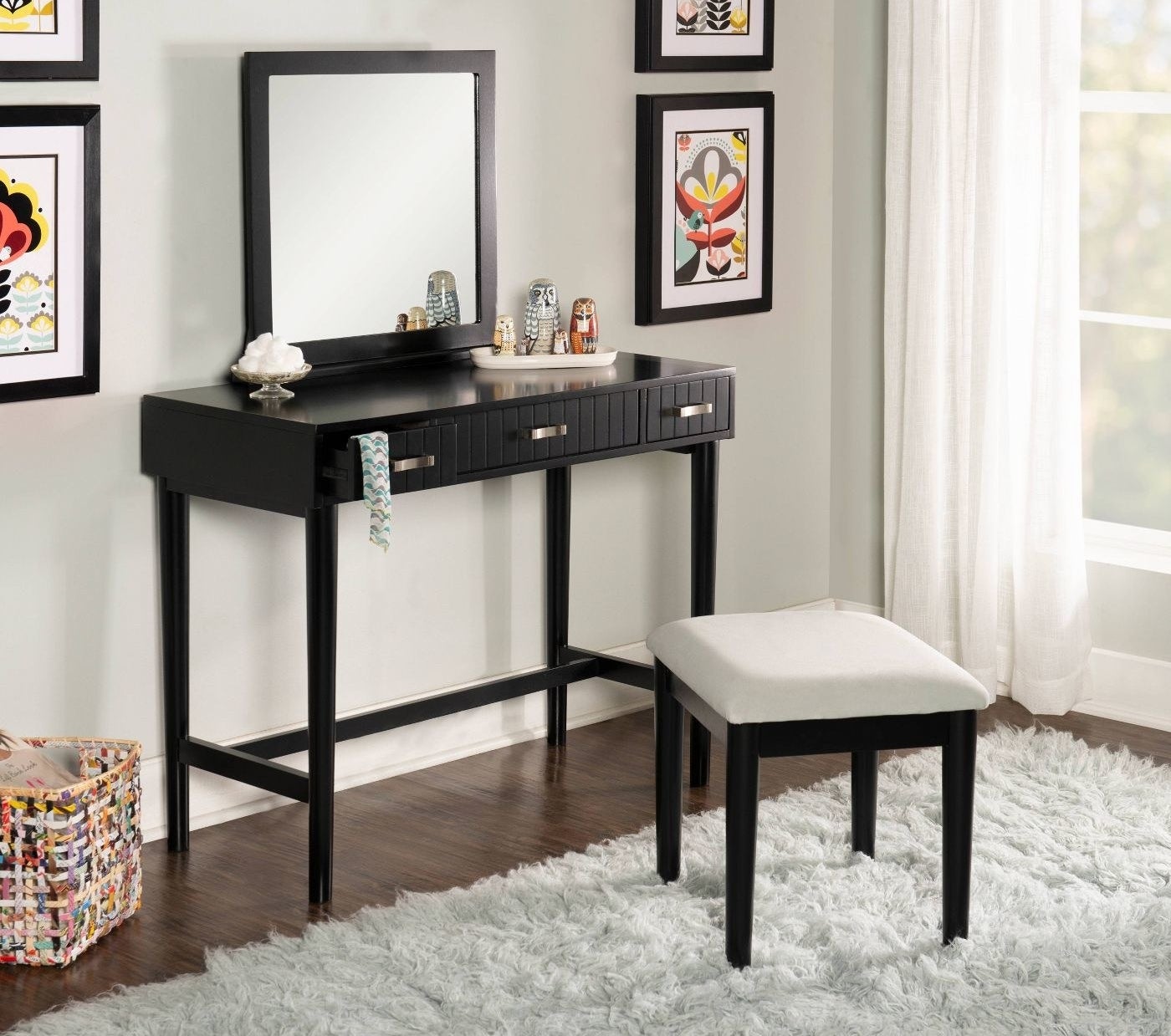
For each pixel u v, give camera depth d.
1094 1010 2.53
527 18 3.61
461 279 3.51
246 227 3.19
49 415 3.00
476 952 2.70
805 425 4.38
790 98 4.18
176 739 3.17
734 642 2.75
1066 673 3.95
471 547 3.69
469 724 3.76
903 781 3.49
